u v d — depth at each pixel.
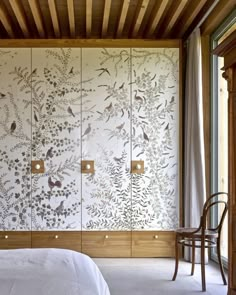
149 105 4.95
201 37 4.89
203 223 3.71
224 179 4.69
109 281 3.91
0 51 4.91
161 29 5.12
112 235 4.91
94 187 4.91
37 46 4.93
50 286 1.83
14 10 4.29
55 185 4.89
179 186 4.94
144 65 4.96
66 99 4.92
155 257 4.92
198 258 4.64
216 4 4.27
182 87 5.07
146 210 4.93
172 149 4.96
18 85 4.91
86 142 4.92
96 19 5.03
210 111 4.88
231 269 2.99
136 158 4.93
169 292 3.58
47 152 4.90
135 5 4.61
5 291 1.77
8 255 2.39
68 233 4.89
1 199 4.87
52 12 4.40
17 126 4.90
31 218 4.88
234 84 2.98
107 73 4.95
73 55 4.94
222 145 4.75
